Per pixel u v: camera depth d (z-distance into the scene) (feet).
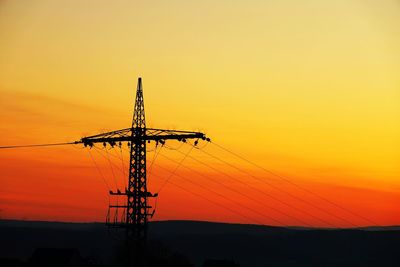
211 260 592.19
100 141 397.60
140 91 409.90
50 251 568.00
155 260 565.12
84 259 589.32
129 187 388.37
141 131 392.88
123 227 386.11
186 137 381.81
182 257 632.79
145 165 390.42
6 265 532.32
